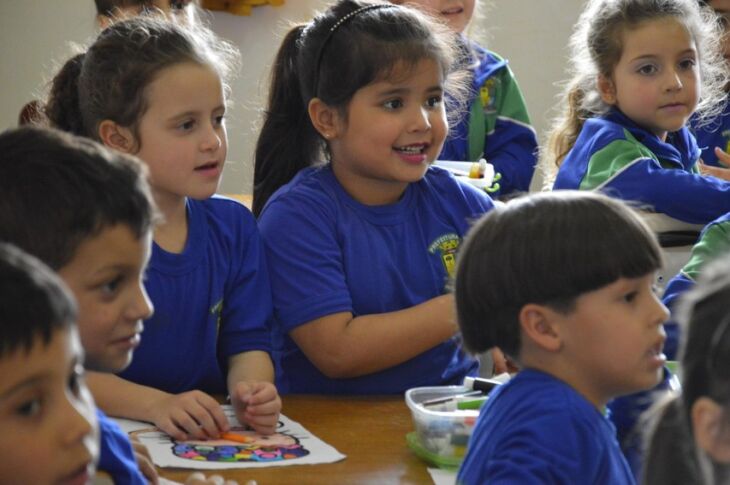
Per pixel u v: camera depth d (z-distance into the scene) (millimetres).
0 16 5434
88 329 1454
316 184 2461
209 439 1960
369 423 2080
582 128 3268
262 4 5410
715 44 3713
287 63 2613
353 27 2406
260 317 2340
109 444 1473
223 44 3705
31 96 5484
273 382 2336
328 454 1890
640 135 3203
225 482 1664
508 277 1559
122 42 2199
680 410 1256
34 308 959
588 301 1528
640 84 3199
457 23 3707
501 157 3828
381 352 2334
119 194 1442
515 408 1496
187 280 2244
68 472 994
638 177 3029
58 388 987
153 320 2205
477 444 1541
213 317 2295
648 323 1542
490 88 3830
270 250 2408
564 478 1409
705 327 1175
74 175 1423
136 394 2051
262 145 2686
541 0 5445
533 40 5477
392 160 2391
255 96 5488
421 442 1881
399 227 2469
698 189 2984
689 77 3223
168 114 2152
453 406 1939
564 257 1521
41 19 5438
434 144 2426
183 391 2287
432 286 2475
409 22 2414
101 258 1431
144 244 1481
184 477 1765
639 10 3217
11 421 970
